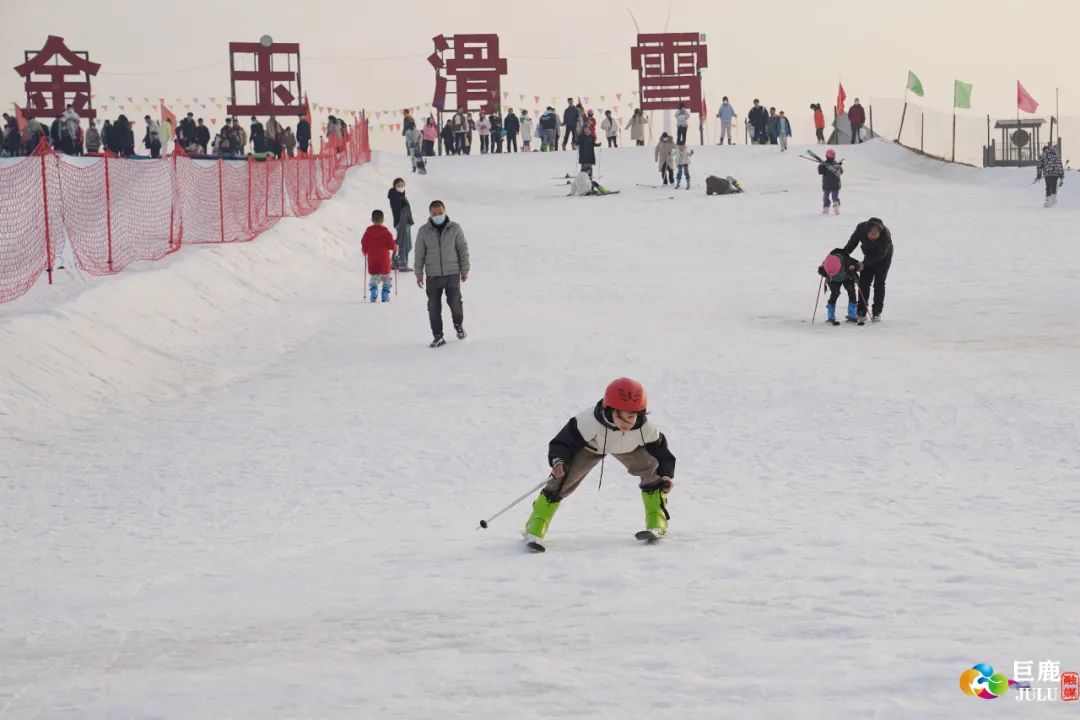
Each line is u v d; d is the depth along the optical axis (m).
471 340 30.72
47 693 8.61
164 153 84.06
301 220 51.47
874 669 8.04
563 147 93.62
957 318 32.78
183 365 28.92
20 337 25.86
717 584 10.90
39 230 41.81
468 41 106.69
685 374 25.31
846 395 22.77
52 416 23.48
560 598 10.77
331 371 27.81
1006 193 64.69
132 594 12.22
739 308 35.88
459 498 16.80
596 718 7.42
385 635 9.83
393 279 44.12
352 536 14.76
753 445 19.50
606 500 16.39
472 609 10.55
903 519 13.97
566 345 29.06
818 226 54.66
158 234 44.25
